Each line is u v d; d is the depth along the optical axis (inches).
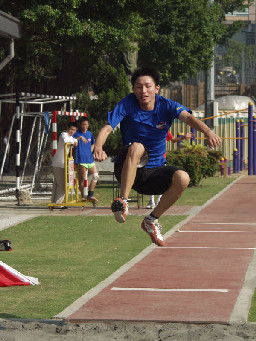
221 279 735.7
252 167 2797.7
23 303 641.0
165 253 913.5
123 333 526.6
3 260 882.8
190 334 512.4
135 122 502.3
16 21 1266.0
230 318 563.5
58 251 953.5
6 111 2888.8
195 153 2236.7
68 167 1470.2
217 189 2007.9
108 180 2336.4
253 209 1466.5
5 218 1342.3
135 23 2078.0
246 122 3267.7
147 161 476.4
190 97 6899.6
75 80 2751.0
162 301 633.0
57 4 1921.8
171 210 1444.4
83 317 574.6
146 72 497.4
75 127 1457.9
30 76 2834.6
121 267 814.5
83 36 1984.5
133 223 1245.1
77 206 1541.6
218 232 1112.8
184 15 3075.8
